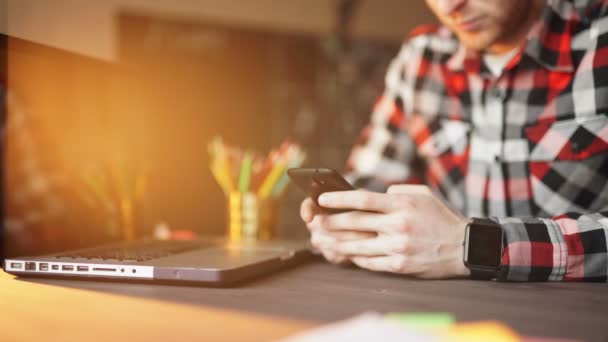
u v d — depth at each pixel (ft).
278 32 6.96
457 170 4.12
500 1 3.41
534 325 1.49
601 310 1.71
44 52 2.92
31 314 1.59
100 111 3.59
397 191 2.76
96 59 3.45
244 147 6.75
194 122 6.50
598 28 3.48
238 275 2.11
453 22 3.48
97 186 3.54
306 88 7.07
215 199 6.45
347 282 2.26
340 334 1.32
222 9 6.77
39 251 3.35
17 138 3.38
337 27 7.29
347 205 2.43
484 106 3.95
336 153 7.18
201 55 6.60
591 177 3.53
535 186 3.69
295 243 3.19
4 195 3.26
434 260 2.34
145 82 6.11
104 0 6.23
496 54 3.89
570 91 3.58
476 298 1.90
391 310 1.67
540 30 3.58
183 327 1.44
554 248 2.33
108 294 1.91
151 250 2.65
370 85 7.37
